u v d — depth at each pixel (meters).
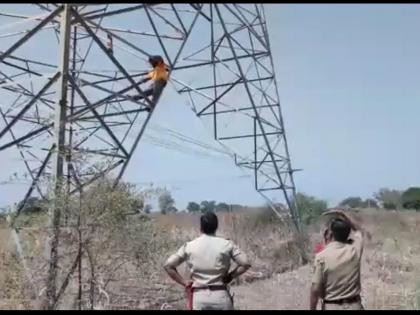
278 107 23.16
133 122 13.23
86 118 11.75
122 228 9.37
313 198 26.91
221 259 6.75
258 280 16.66
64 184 9.27
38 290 9.13
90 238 9.09
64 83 10.81
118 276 10.05
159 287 11.27
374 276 16.25
